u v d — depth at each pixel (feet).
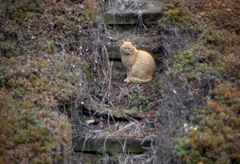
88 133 20.06
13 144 16.75
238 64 20.38
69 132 18.33
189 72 20.16
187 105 18.56
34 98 19.52
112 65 23.59
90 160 19.58
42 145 16.93
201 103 18.54
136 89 22.15
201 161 15.71
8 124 17.51
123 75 23.29
